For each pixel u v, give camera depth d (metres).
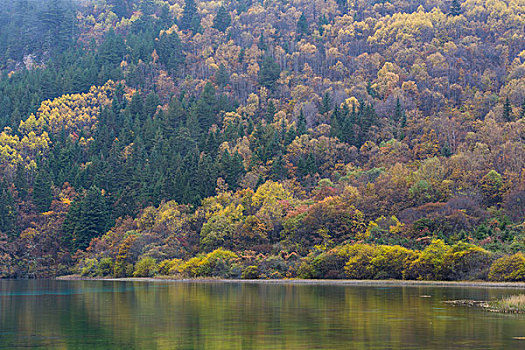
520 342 38.31
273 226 151.62
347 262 116.19
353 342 38.75
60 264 181.62
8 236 193.25
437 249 108.00
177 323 48.50
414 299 67.50
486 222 132.75
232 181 193.75
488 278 99.62
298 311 56.06
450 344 37.75
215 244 149.50
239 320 49.94
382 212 147.62
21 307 63.28
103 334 43.19
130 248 155.38
